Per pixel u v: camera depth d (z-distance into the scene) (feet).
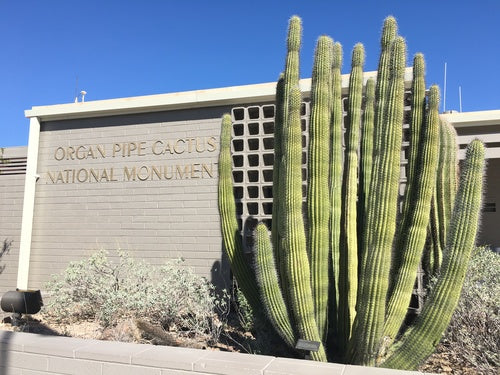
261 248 15.35
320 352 14.55
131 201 29.50
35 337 14.29
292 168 15.05
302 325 14.60
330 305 17.33
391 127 14.35
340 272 16.81
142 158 29.73
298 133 15.28
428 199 15.02
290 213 14.87
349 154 18.08
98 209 30.07
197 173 28.53
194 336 20.25
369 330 13.73
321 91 15.96
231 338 19.27
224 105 28.63
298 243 14.71
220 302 23.82
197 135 28.89
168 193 28.89
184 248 28.07
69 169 31.12
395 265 15.53
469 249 13.42
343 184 17.93
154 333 18.25
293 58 17.90
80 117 31.32
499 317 15.64
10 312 24.25
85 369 12.67
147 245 28.76
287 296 15.85
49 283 24.86
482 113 27.78
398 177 14.17
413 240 14.82
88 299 22.91
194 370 11.74
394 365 13.85
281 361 12.00
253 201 26.55
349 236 16.84
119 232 29.43
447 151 20.63
